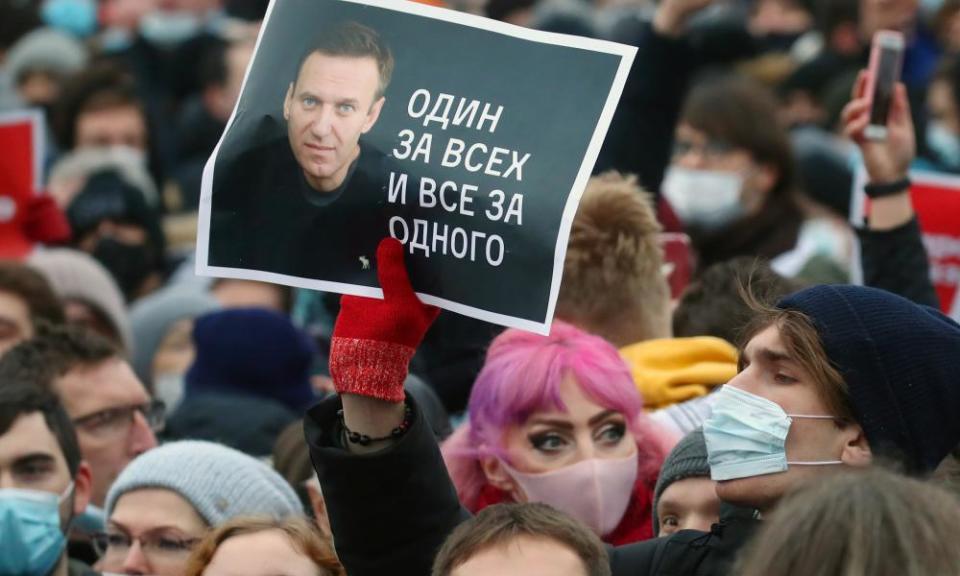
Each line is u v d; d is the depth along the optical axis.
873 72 12.66
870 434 8.26
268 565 9.67
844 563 6.47
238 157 8.41
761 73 28.89
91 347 13.32
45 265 17.88
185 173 28.17
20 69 30.33
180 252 25.12
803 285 12.77
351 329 8.31
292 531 9.84
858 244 12.53
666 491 10.08
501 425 10.70
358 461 8.24
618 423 10.72
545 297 8.04
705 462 9.90
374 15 8.48
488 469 10.82
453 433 11.36
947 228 15.95
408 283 8.27
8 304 15.92
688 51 14.77
